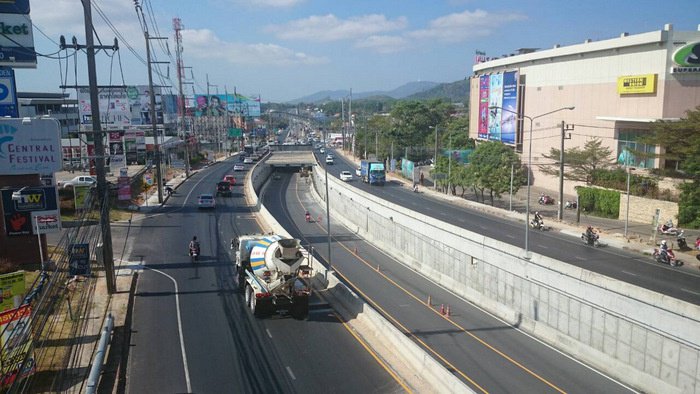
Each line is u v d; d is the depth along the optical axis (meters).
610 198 57.97
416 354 22.50
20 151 34.31
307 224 63.00
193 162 117.19
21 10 36.03
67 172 79.00
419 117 140.12
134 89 94.88
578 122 74.38
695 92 61.25
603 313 24.66
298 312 28.66
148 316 28.86
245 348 24.67
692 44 59.62
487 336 27.98
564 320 27.02
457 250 37.00
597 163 65.25
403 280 39.47
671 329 21.44
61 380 20.61
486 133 98.69
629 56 65.44
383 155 131.12
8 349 18.06
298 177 109.88
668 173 54.69
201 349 24.50
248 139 187.00
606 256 40.69
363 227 57.34
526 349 26.22
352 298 30.25
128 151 69.31
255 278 29.44
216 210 64.31
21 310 18.84
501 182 66.06
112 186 63.16
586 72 72.50
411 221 44.38
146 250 44.12
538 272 28.75
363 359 23.56
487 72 101.94
